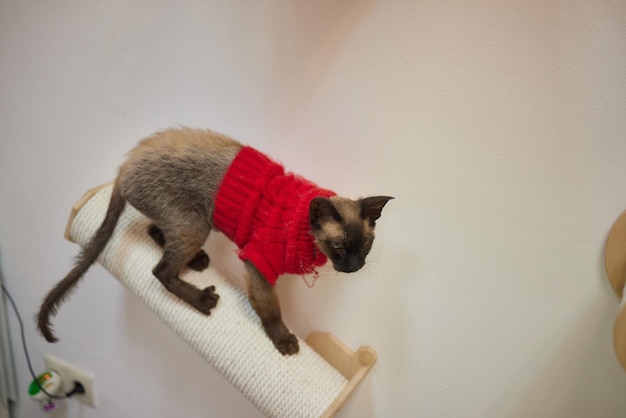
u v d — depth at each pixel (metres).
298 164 1.10
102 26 1.15
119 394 1.66
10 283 1.65
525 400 1.05
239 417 1.45
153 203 1.01
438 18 0.86
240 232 0.96
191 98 1.15
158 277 1.04
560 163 0.85
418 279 1.06
